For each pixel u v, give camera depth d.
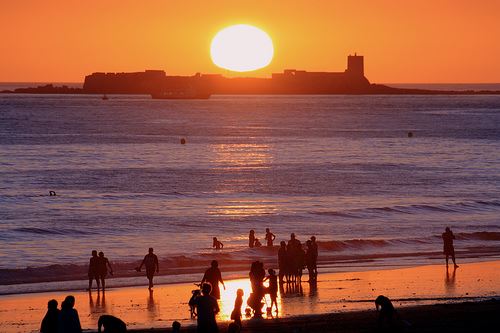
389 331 84.62
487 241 180.12
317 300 112.00
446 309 98.94
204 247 171.88
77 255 163.75
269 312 99.56
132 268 143.88
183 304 111.12
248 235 191.00
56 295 118.94
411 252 164.12
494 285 124.25
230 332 72.56
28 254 165.00
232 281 130.25
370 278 131.75
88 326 96.19
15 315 103.62
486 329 86.31
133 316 102.56
